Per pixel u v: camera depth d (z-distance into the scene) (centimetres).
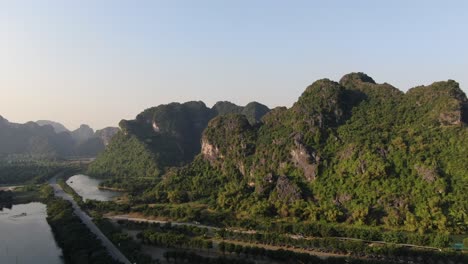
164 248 14475
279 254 12756
